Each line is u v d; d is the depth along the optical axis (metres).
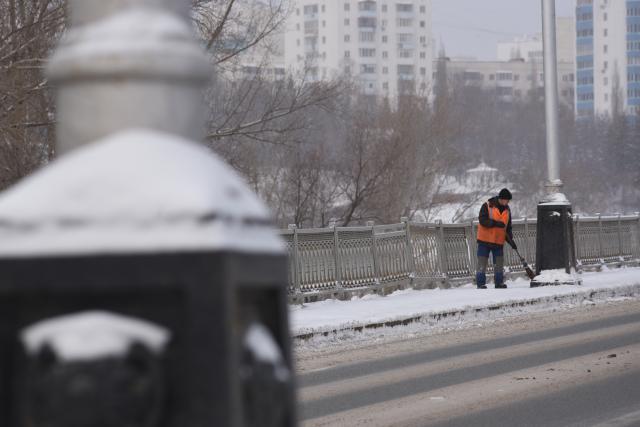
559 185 57.34
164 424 4.52
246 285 4.76
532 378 26.41
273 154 92.94
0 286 4.55
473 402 22.97
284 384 5.12
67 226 4.59
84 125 5.05
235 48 58.19
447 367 28.98
